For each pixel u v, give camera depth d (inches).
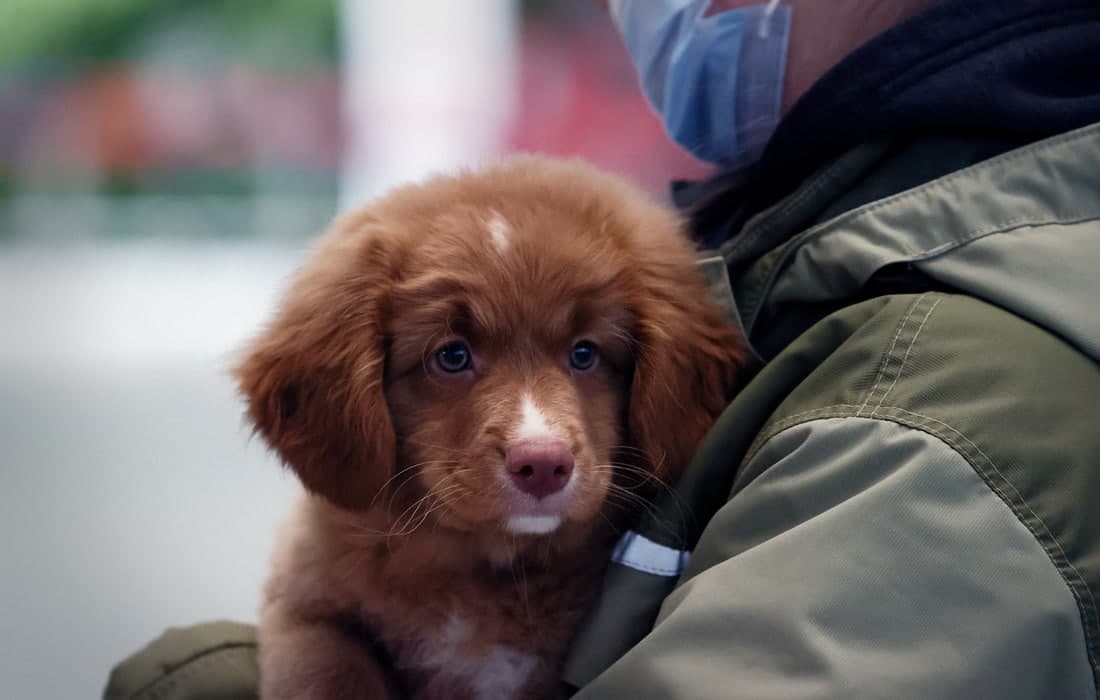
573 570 94.2
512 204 97.0
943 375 67.6
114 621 207.3
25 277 548.7
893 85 79.9
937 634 61.7
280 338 98.4
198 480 281.7
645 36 104.5
